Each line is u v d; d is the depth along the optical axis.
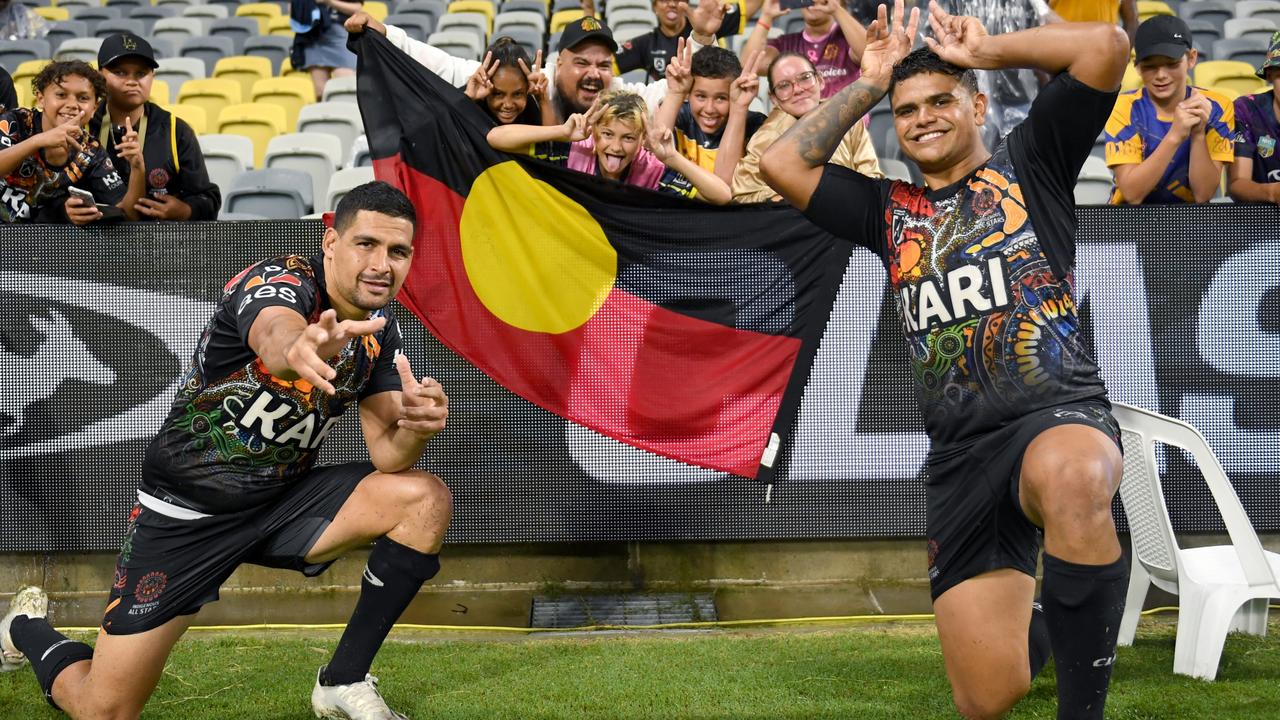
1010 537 2.50
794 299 4.11
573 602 4.06
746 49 4.89
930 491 2.65
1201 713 2.90
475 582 4.20
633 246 4.10
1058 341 2.46
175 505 2.75
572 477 4.13
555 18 9.84
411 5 10.28
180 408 2.72
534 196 4.10
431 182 4.10
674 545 4.20
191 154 4.58
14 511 4.10
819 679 3.20
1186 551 3.50
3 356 4.10
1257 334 4.09
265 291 2.55
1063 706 2.33
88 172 4.30
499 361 4.10
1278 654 3.42
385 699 3.07
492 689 3.15
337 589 4.23
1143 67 4.54
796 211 4.09
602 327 4.11
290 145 6.61
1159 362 4.10
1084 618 2.26
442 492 2.86
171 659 3.45
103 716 2.72
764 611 3.95
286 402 2.69
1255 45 8.39
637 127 4.12
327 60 8.16
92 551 4.12
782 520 4.13
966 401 2.52
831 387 4.12
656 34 5.58
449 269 4.10
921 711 2.93
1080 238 4.10
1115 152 4.59
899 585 4.20
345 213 2.60
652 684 3.17
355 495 2.85
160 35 10.30
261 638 3.66
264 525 2.82
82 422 4.11
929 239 2.55
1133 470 3.42
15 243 4.09
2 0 9.77
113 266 4.10
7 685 3.17
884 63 2.63
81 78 4.23
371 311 2.70
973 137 2.55
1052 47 2.38
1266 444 4.09
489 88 4.12
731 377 4.11
